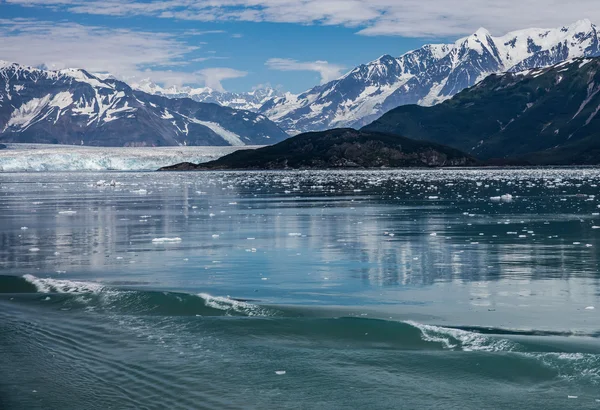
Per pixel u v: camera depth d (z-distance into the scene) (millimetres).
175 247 33438
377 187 104062
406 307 19938
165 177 177875
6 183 136000
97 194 89625
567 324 17750
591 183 112938
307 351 16156
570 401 13203
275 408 13164
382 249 31859
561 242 33656
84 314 19594
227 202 70562
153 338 17234
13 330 18016
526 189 93250
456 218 47906
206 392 13867
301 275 25250
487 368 14820
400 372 14789
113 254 31203
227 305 20141
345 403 13359
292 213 54375
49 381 14477
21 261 29281
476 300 20672
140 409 13078
